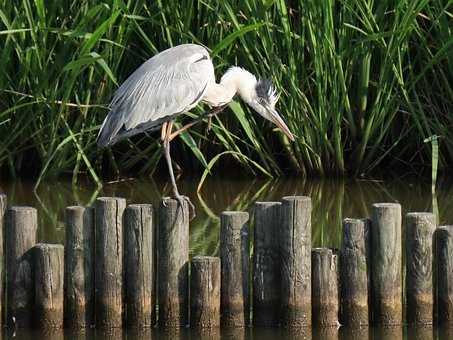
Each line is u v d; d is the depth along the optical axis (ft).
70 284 32.94
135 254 32.68
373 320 33.27
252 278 33.35
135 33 50.01
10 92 48.83
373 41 49.32
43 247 32.60
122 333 32.71
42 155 50.26
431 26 48.93
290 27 48.70
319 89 49.14
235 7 47.93
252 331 32.83
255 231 32.99
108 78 49.19
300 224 32.45
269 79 42.11
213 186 50.21
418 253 32.94
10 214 32.86
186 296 33.04
